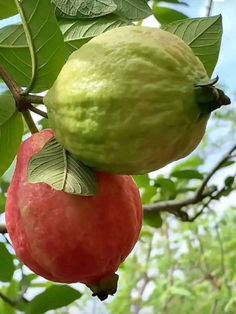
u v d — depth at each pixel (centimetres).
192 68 20
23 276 39
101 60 20
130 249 22
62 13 26
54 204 21
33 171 22
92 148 21
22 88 26
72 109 21
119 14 27
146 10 27
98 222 21
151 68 20
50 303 36
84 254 21
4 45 25
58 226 21
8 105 25
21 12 23
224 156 41
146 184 44
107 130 20
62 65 24
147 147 20
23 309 38
